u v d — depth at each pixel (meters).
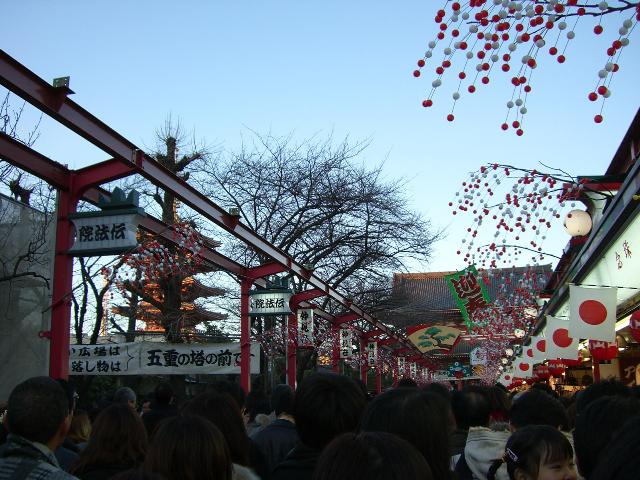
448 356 57.44
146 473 2.13
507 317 25.59
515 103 5.94
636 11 5.26
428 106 6.08
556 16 5.40
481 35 5.70
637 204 8.09
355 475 1.79
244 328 14.23
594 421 2.77
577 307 10.34
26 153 8.02
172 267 12.39
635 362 19.16
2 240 10.95
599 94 5.55
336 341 21.48
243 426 3.94
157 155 19.02
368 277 24.12
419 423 2.90
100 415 3.94
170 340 16.34
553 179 10.59
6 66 6.73
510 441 3.24
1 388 10.54
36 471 2.85
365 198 23.00
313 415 3.53
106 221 8.27
